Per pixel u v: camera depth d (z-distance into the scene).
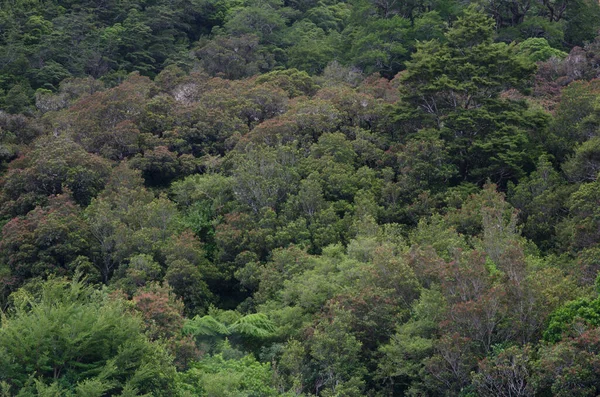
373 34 64.19
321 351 27.64
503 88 44.66
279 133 43.78
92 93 60.47
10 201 41.09
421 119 43.62
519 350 24.39
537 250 33.56
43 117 53.78
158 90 54.34
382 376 27.55
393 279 29.58
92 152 46.03
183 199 41.94
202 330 30.72
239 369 28.03
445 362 25.67
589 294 27.08
